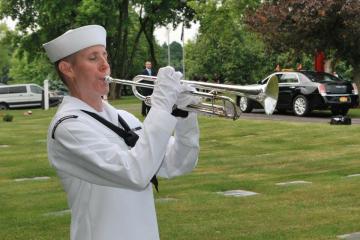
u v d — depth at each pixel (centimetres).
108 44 4388
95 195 246
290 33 2464
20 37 4725
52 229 639
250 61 4884
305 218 654
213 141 1471
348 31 2369
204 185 867
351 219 645
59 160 246
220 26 3659
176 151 280
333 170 980
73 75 257
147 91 287
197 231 612
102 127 250
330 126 1641
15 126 2189
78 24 4059
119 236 243
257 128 1675
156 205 737
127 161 231
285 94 2267
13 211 732
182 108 269
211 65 5000
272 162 1102
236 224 636
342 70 3506
